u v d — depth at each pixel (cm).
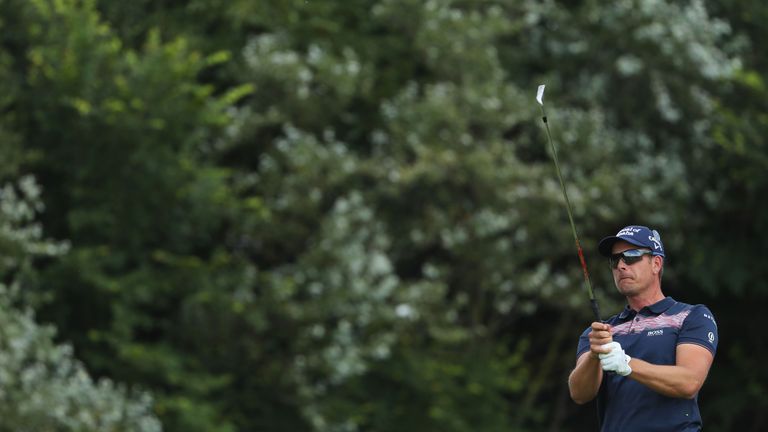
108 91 4828
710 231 6284
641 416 1703
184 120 4912
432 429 5478
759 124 5953
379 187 5425
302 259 5059
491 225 5403
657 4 5878
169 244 5125
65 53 4828
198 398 4928
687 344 1698
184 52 5103
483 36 5703
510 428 5872
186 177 4944
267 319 5062
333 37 5853
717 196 6038
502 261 5594
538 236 5738
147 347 4866
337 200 5412
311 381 5294
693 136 6097
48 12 4956
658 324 1731
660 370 1656
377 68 6094
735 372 6675
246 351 5134
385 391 5538
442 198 5503
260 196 5538
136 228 4959
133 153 4838
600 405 1777
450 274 5741
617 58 6125
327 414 5178
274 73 5331
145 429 4369
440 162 5281
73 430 4131
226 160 5788
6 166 4675
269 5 5591
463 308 5981
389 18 5819
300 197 5222
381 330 5291
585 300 5825
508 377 5988
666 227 5941
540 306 6456
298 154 5188
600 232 6034
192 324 5028
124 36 5450
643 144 5953
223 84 5759
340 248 5050
